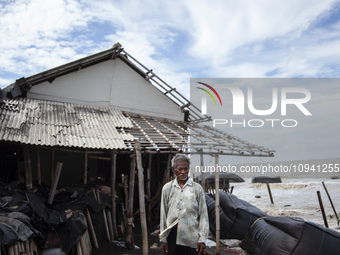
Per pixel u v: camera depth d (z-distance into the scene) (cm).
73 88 1082
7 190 601
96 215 781
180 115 1297
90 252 703
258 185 3594
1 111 827
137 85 1215
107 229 827
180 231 382
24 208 536
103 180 1123
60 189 784
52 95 1041
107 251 740
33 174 1034
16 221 466
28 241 488
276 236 627
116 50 1146
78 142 770
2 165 914
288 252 579
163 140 895
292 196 2420
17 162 931
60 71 1034
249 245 725
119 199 974
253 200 2230
